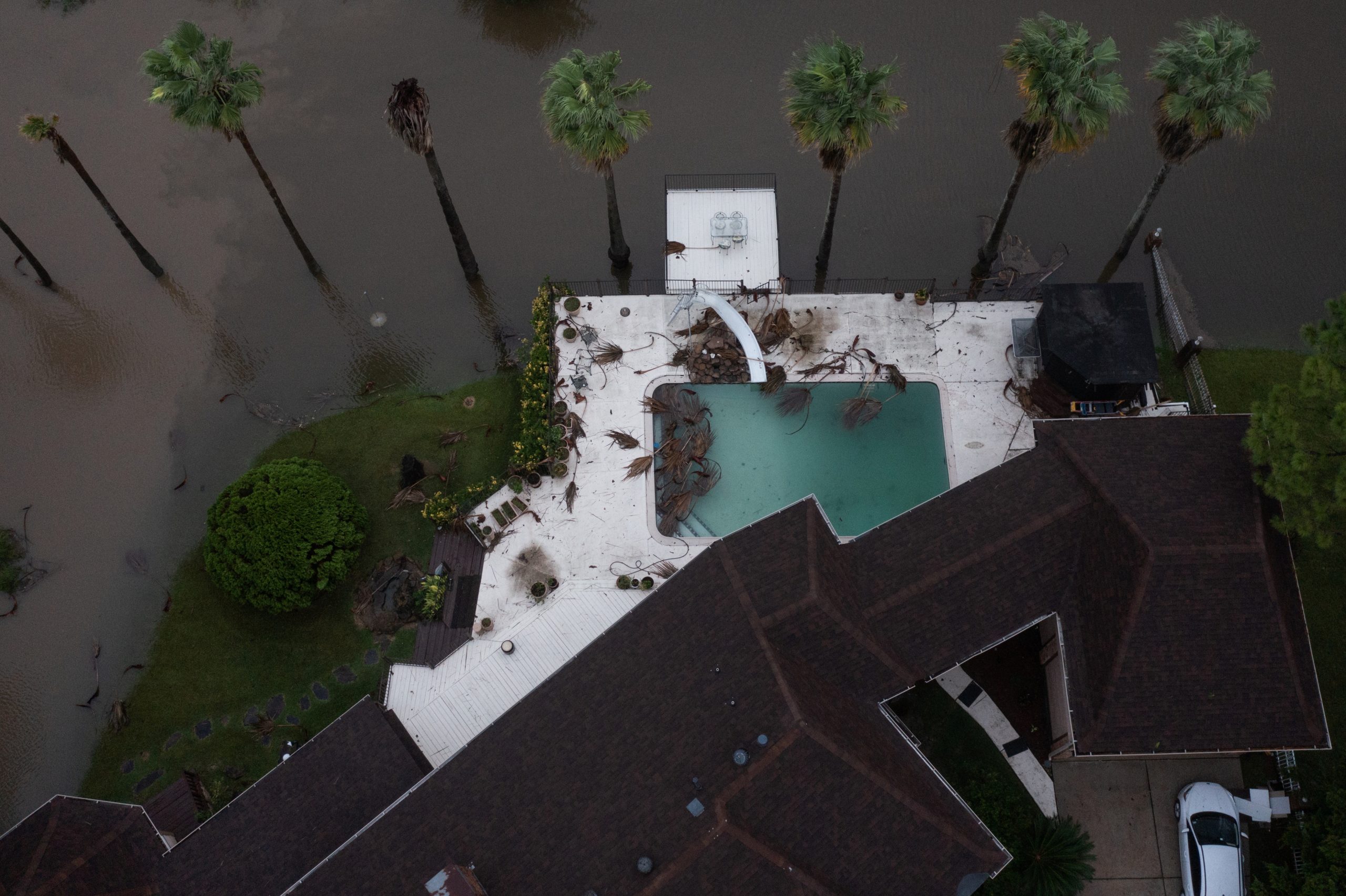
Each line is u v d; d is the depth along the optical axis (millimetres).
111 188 43812
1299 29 45250
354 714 30219
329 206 43375
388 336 40781
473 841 26109
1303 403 28812
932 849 25266
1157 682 28203
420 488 37062
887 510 35375
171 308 41531
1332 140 42719
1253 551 28438
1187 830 30141
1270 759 31656
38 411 39656
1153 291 40188
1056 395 36188
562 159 44281
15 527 37281
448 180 43969
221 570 34094
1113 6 46625
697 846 24000
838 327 38281
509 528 35375
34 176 44000
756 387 37344
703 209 38906
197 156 44406
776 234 38438
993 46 46156
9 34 47500
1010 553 30016
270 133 45031
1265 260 40438
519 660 33188
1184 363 38031
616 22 47438
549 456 35844
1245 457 30188
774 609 27406
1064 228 41844
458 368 40000
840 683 28109
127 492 37906
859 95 33344
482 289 41594
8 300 41625
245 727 33562
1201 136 34188
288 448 38438
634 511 35344
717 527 35250
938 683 32938
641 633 28562
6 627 35531
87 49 47125
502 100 45719
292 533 34062
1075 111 33156
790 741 24844
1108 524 29547
